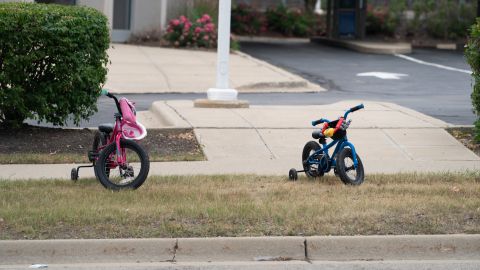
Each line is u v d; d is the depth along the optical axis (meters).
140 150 16.86
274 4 85.75
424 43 66.56
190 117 25.17
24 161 20.47
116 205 15.43
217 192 16.75
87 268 12.72
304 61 50.97
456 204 15.57
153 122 26.09
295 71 45.19
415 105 31.41
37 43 21.98
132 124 16.80
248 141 22.73
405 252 13.55
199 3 54.97
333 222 14.39
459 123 26.56
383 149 22.22
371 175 18.81
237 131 23.56
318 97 34.56
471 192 16.88
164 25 53.50
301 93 36.34
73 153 21.48
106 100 32.25
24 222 14.23
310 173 18.50
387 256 13.51
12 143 22.08
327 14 68.12
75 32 22.11
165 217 14.61
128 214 14.70
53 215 14.53
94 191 16.75
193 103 28.19
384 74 44.12
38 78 22.58
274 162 20.84
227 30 27.81
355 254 13.50
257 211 14.91
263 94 35.72
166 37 51.31
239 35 74.31
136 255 13.34
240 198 16.20
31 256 13.23
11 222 14.23
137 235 13.70
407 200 15.94
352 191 16.92
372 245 13.53
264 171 19.73
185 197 16.25
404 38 69.38
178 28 51.44
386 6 80.56
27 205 15.45
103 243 13.32
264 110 26.92
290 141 22.89
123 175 17.11
